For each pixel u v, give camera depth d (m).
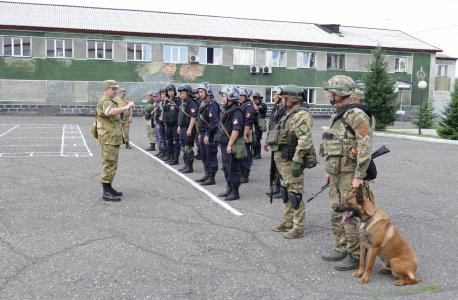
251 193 6.96
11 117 24.66
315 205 6.20
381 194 6.93
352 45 33.31
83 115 28.06
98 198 6.31
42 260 3.90
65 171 8.39
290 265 3.90
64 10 30.70
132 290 3.33
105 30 27.75
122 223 5.11
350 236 3.78
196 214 5.58
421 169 9.47
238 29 33.00
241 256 4.11
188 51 29.97
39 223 5.02
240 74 31.44
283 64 32.50
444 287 3.42
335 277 3.64
